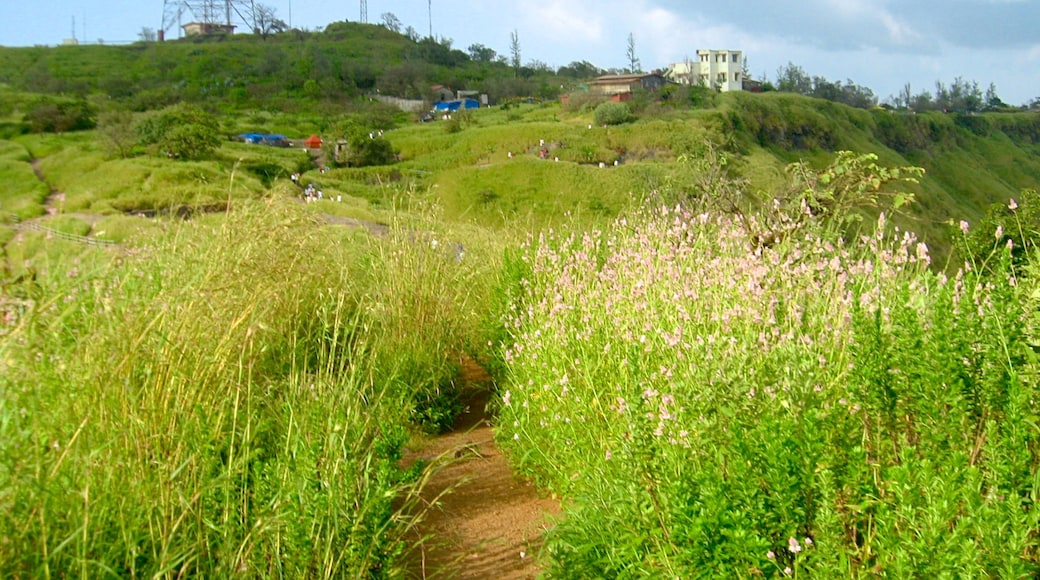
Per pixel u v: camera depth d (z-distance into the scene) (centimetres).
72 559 283
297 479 352
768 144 5584
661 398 386
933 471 271
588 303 571
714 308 471
